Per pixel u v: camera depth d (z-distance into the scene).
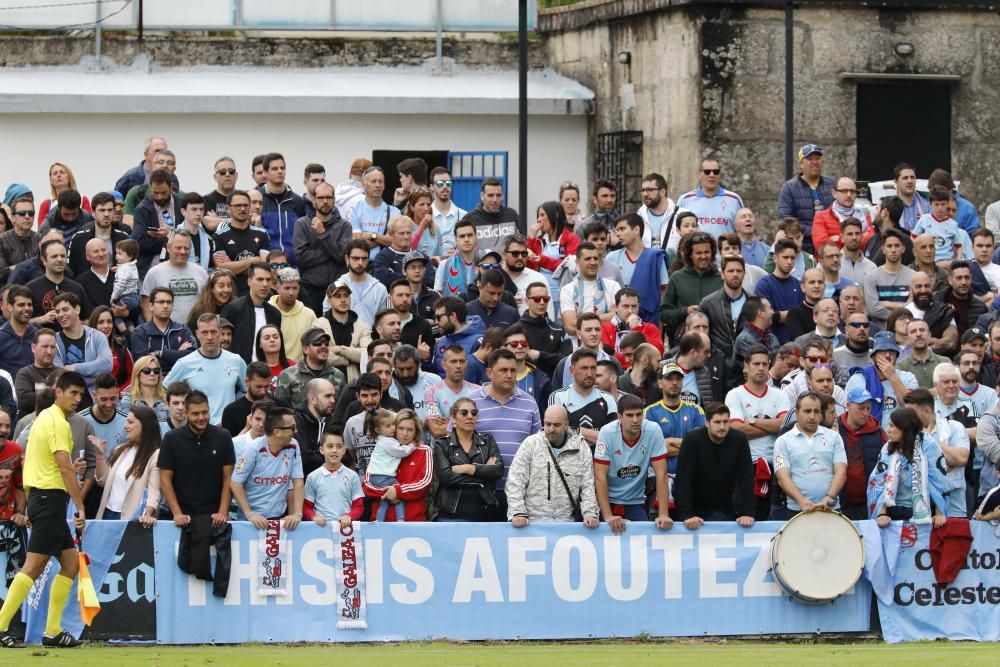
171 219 42.47
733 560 33.84
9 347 37.59
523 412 35.47
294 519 32.75
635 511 34.25
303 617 32.66
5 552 32.41
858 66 54.25
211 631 32.47
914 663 30.00
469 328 38.84
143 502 33.16
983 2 55.09
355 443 34.47
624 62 56.28
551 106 57.16
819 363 37.09
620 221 42.34
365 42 58.56
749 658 30.50
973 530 34.56
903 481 34.50
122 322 39.44
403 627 32.84
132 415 33.50
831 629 34.03
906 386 37.12
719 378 37.53
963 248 45.16
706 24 52.84
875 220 46.28
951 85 55.25
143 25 57.31
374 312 40.50
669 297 41.16
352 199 45.06
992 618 34.47
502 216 43.91
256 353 38.50
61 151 55.06
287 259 42.44
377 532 32.91
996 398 37.22
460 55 59.38
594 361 35.62
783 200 46.16
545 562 33.28
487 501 33.94
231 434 34.97
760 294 41.16
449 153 57.16
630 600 33.50
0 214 43.22
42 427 30.78
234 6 57.53
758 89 53.34
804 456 34.62
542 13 60.44
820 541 33.88
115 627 32.28
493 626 33.06
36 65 56.97
